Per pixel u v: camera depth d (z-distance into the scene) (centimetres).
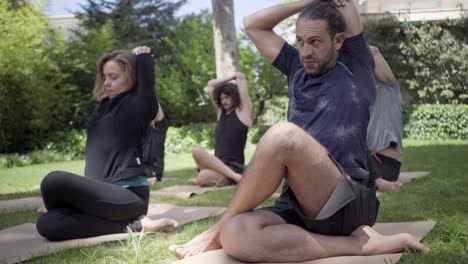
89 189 312
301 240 224
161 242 298
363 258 227
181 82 1770
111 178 330
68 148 1433
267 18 274
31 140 1441
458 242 260
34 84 1356
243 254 220
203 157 624
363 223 241
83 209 318
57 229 313
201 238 245
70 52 1517
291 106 256
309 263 221
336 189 219
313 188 219
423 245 238
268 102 1733
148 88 342
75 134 1454
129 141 336
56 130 1505
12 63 1320
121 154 333
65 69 1491
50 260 263
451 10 1515
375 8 1614
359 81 245
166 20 2438
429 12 1533
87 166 337
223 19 1361
